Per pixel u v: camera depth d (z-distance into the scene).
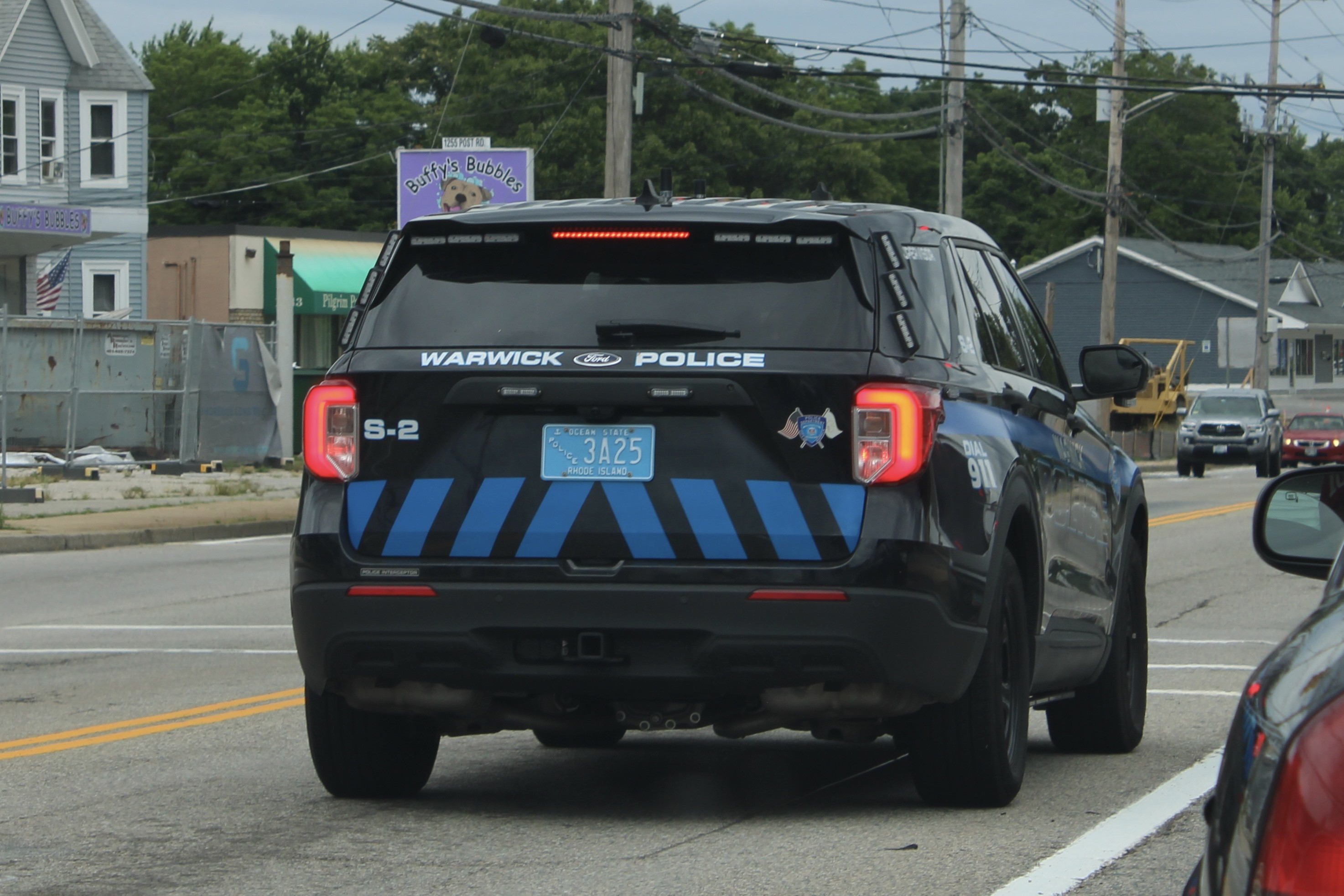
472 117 183.50
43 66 106.25
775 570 15.37
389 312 16.58
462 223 16.48
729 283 16.09
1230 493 90.69
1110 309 120.38
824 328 15.77
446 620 15.80
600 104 181.75
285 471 85.81
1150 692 27.20
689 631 15.45
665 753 21.80
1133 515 22.48
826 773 20.17
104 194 109.06
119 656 32.31
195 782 19.91
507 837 16.58
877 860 15.48
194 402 83.50
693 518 15.55
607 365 15.70
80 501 67.69
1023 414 18.77
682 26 91.12
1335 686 6.43
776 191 186.88
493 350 16.03
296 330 124.06
